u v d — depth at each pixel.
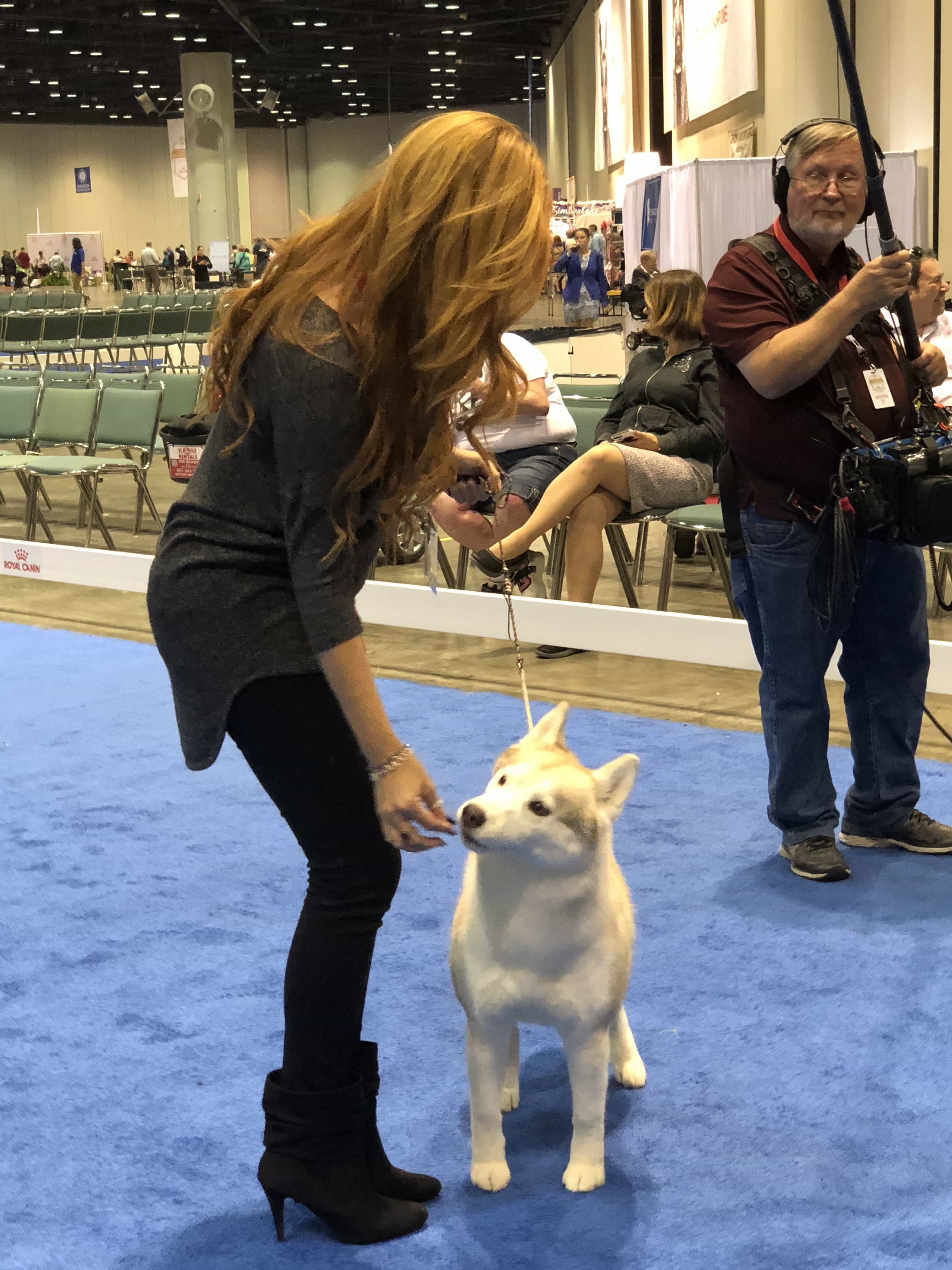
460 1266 1.94
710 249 9.27
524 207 1.60
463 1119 2.33
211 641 1.80
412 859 3.51
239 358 1.72
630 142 23.16
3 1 32.19
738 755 4.27
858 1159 2.18
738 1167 2.17
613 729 4.56
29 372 9.74
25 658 5.69
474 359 1.63
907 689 3.43
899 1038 2.56
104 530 7.67
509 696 5.01
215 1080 2.46
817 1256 1.94
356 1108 1.96
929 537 2.99
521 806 1.81
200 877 3.40
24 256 43.28
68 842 3.65
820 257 3.13
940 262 10.74
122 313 16.97
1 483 10.55
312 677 1.81
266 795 4.02
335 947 1.87
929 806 3.76
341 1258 1.96
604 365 15.79
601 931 1.95
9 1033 2.63
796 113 13.77
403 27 35.12
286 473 1.68
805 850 3.33
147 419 7.76
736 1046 2.54
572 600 5.47
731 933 3.03
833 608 3.16
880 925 3.05
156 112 43.75
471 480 2.43
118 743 4.54
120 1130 2.30
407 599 5.64
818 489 3.14
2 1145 2.26
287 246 1.73
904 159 8.91
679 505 5.57
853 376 3.11
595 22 27.50
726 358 3.19
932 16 10.77
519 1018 2.02
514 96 49.81
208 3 33.66
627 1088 2.41
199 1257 1.97
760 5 14.94
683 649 5.00
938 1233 1.98
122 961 2.94
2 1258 1.96
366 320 1.64
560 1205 2.08
